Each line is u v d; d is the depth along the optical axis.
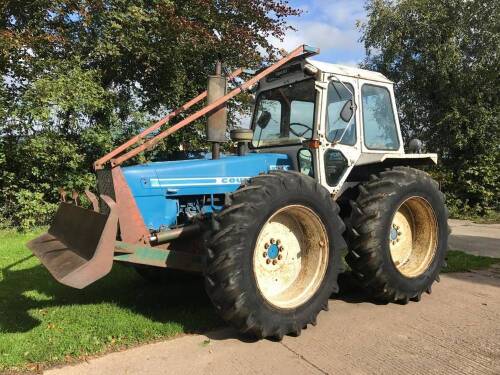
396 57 13.27
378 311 4.36
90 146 9.19
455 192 12.55
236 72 4.74
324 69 4.54
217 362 3.31
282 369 3.21
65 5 8.50
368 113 4.95
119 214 3.75
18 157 8.52
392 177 4.57
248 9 10.33
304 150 4.64
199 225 4.09
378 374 3.14
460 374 3.15
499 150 12.42
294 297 3.83
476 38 12.33
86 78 8.48
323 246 3.97
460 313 4.31
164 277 5.21
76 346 3.49
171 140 9.72
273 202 3.61
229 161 4.39
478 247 7.61
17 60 8.32
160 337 3.72
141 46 9.15
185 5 9.87
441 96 12.82
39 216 8.95
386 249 4.35
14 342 3.57
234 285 3.38
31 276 5.55
